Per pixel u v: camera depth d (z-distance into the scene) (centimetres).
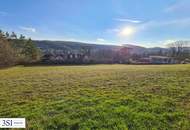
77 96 1191
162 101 1026
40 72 3278
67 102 1060
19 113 910
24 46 8794
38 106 1007
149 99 1069
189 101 1029
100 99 1097
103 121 791
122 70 3162
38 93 1341
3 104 1081
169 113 857
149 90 1301
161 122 778
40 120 820
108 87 1475
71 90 1401
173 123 774
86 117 836
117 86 1505
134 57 10325
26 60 7888
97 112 882
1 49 6106
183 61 8538
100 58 9719
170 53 11075
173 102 1011
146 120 792
